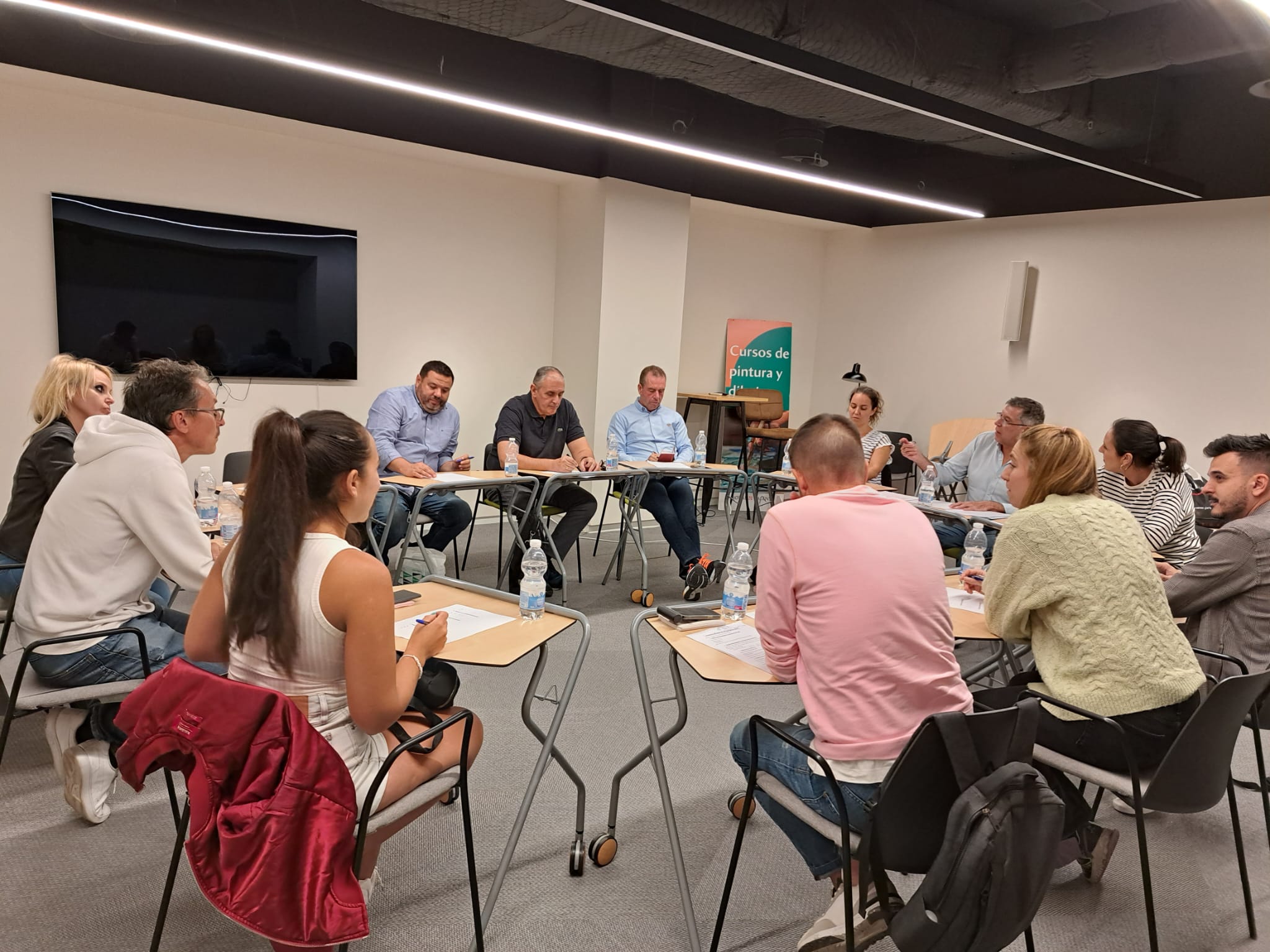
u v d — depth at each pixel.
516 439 4.40
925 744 1.32
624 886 1.98
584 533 5.81
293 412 5.27
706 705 3.04
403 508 4.03
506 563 4.48
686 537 4.54
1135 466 3.18
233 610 1.35
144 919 1.77
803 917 1.91
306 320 5.19
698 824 2.26
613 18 3.48
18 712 1.99
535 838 2.15
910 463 6.96
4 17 3.74
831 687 1.52
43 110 4.25
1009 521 1.96
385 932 1.78
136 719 1.33
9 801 2.19
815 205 7.13
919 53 4.05
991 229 6.66
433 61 4.48
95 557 2.00
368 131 4.81
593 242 5.88
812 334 8.16
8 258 4.29
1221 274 5.38
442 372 4.38
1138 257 5.78
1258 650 2.15
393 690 1.40
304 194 5.09
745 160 4.94
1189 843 2.28
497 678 3.18
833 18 3.70
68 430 2.46
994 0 4.32
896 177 6.80
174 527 2.00
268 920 1.23
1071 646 1.83
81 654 1.97
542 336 6.32
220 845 1.25
